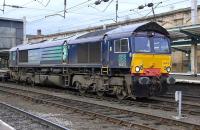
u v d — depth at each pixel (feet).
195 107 60.13
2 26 136.15
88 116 50.44
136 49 66.13
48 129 40.86
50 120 47.19
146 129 40.55
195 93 87.56
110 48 71.31
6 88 100.58
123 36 68.03
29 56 107.24
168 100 70.28
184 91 91.04
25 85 112.88
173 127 42.22
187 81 90.74
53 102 63.67
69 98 72.84
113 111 55.06
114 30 72.18
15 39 139.03
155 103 65.77
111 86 72.28
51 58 93.81
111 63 71.00
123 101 67.26
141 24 67.00
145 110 56.44
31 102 67.05
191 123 41.83
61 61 88.84
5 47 136.67
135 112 51.08
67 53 86.22
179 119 47.55
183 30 90.43
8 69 127.75
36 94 82.02
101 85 74.49
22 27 140.56
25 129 41.04
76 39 83.76
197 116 50.42
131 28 67.46
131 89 66.13
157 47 68.33
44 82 100.17
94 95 77.82
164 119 45.50
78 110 54.08
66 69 87.56
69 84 86.63
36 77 104.58
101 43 73.87
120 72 69.92
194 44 101.86
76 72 83.87
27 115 49.03
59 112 54.60
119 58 68.90
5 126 38.19
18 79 117.50
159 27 68.90
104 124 44.62
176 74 111.45
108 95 77.36
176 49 126.41
